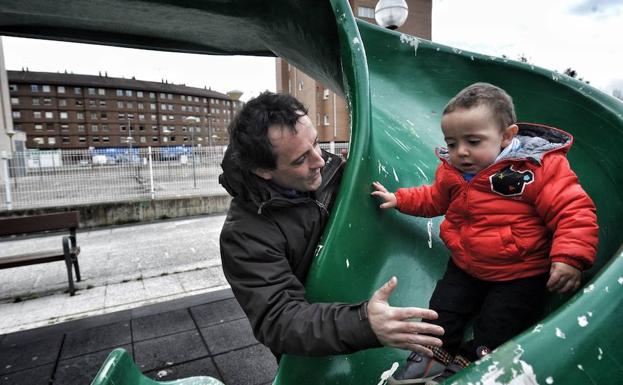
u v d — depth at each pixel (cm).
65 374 286
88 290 453
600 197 139
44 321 378
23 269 534
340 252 116
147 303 413
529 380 82
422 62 228
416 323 84
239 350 310
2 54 2262
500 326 114
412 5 3095
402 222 149
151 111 9400
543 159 112
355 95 144
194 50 281
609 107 151
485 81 211
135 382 155
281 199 112
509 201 117
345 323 88
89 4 204
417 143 195
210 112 10288
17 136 2973
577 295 91
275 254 108
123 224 839
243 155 107
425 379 110
